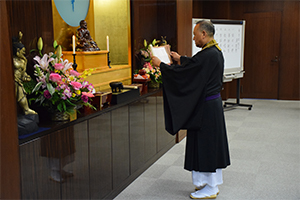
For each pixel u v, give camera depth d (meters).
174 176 3.12
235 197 2.63
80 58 2.82
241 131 4.79
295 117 5.66
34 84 1.98
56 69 2.02
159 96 3.59
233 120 5.52
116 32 3.55
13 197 1.63
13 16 1.91
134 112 2.96
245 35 7.41
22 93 1.81
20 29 1.97
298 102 7.06
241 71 6.47
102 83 3.05
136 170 3.06
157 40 4.10
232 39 6.25
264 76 7.41
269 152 3.80
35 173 1.77
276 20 7.15
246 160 3.53
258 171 3.20
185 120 2.44
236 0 7.30
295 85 7.22
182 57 2.75
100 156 2.41
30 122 1.78
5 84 1.57
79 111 2.34
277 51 7.24
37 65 1.95
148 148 3.33
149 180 3.02
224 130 2.62
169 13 3.99
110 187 2.58
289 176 3.06
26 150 1.70
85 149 2.22
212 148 2.50
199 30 2.51
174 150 3.93
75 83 2.01
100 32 3.43
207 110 2.48
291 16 7.04
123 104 2.73
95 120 2.33
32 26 2.06
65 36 2.84
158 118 3.57
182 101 2.44
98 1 3.36
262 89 7.46
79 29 2.92
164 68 2.47
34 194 1.77
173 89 2.46
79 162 2.16
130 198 2.65
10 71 1.59
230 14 7.38
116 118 2.63
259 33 7.30
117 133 2.66
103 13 3.46
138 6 3.63
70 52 2.79
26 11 2.01
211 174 2.59
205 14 7.32
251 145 4.09
